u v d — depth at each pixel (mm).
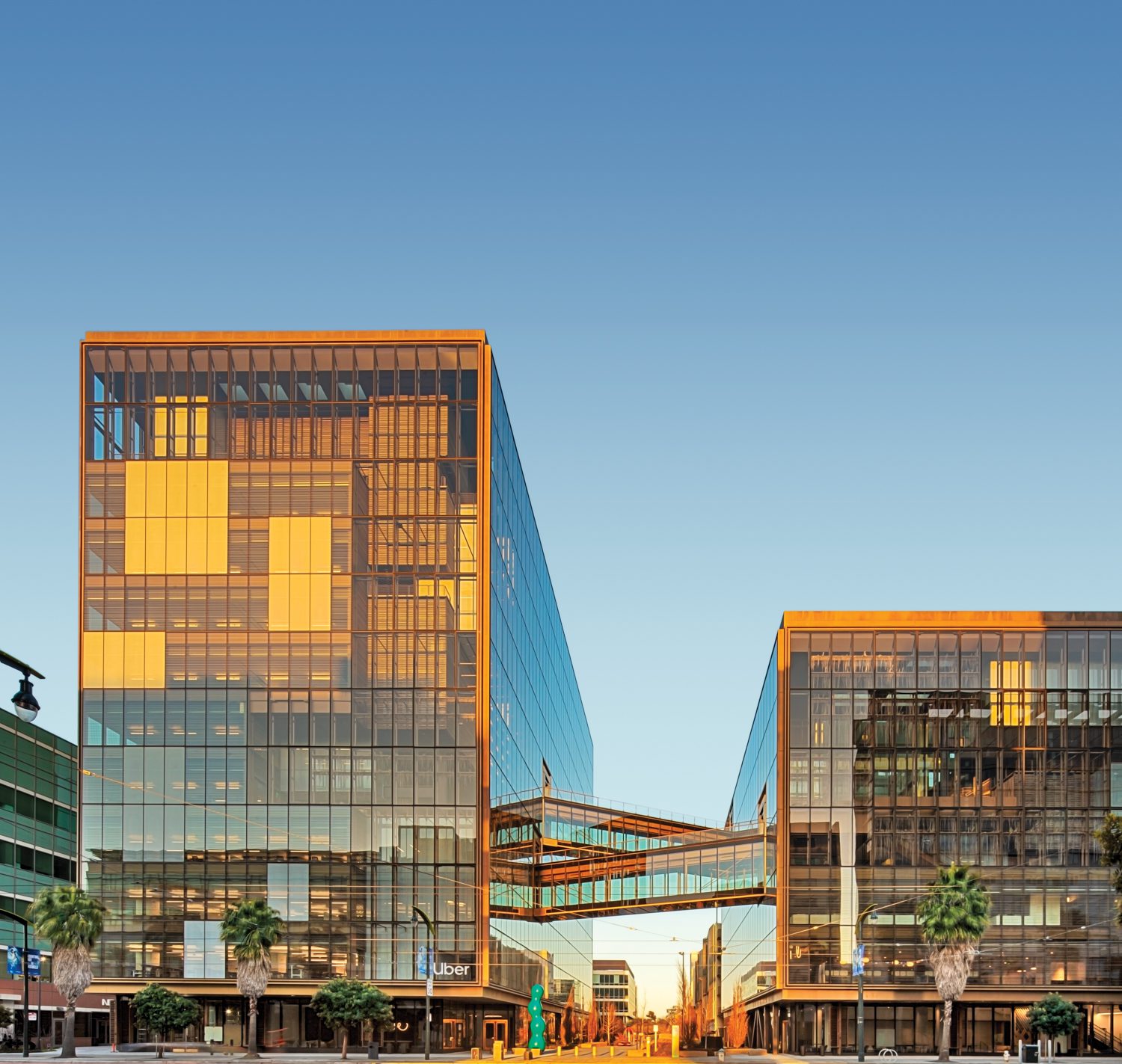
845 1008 98375
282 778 96562
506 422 111188
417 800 95938
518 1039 113500
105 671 98500
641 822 116250
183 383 101625
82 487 100750
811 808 99250
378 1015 85312
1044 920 96812
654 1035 160250
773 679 107000
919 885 97625
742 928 142000
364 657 97938
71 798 126188
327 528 99688
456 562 98812
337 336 101812
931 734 99875
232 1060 82062
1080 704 99812
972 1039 97562
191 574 99500
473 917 94312
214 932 95062
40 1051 97750
